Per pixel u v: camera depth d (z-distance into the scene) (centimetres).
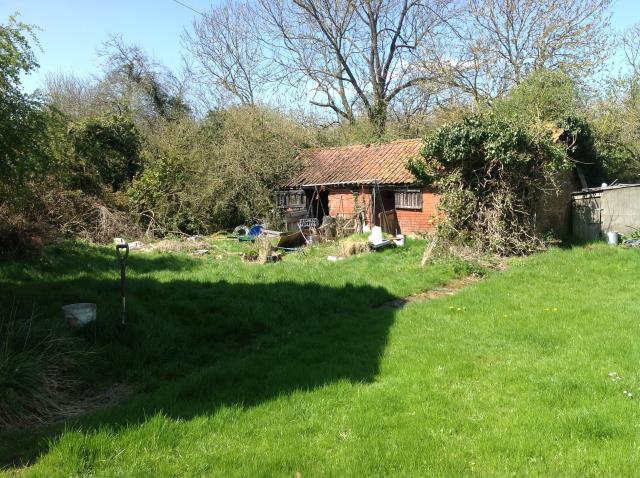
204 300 891
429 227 1864
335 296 957
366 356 641
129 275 1096
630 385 516
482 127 1456
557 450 401
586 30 2500
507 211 1466
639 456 382
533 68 2555
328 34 3409
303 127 3030
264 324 788
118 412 481
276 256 1431
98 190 1938
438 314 843
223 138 2372
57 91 3325
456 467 379
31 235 1145
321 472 376
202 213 2105
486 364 604
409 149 2188
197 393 529
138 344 674
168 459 398
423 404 491
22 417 481
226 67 3388
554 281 1086
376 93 3478
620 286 1021
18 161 809
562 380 534
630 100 2495
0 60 751
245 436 438
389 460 391
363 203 1983
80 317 691
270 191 2305
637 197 1648
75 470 378
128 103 2848
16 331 584
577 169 1961
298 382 557
